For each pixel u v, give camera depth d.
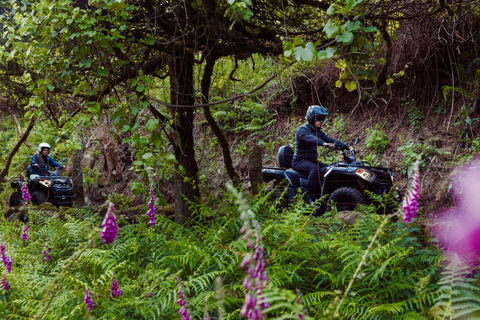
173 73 4.47
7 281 2.81
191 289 3.01
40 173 8.65
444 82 7.28
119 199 5.02
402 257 2.86
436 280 2.71
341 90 8.58
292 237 3.04
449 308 1.54
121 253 3.64
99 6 3.47
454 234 3.72
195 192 4.62
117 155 9.21
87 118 3.54
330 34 2.85
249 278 1.04
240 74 9.35
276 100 9.27
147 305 2.65
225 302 2.54
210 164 8.97
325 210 5.78
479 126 6.61
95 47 3.57
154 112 4.18
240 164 8.78
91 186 9.22
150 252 3.65
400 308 2.34
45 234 4.10
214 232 3.53
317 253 3.18
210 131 9.30
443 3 4.12
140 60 4.43
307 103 9.00
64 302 2.56
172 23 3.94
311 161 6.11
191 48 4.31
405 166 7.03
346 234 3.34
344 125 8.34
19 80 4.61
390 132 7.69
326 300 2.58
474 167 5.80
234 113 9.45
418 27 5.84
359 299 2.59
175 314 2.49
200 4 3.58
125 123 3.61
